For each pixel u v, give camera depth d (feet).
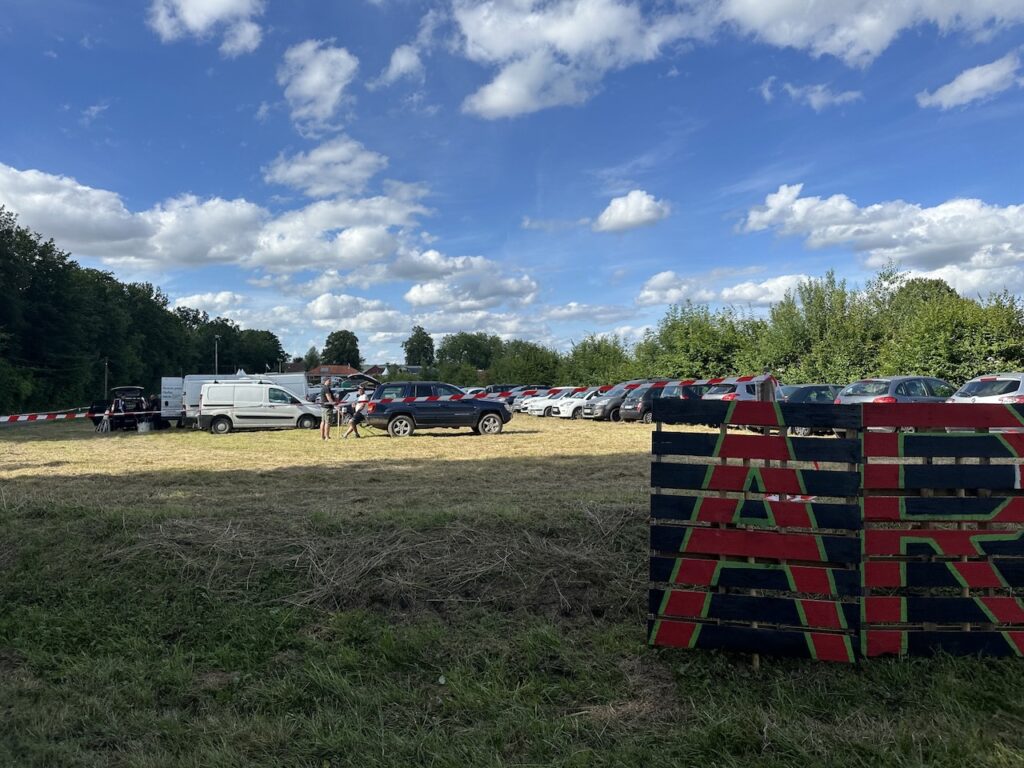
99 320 196.03
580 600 16.17
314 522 20.06
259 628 15.51
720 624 13.73
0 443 64.13
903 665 13.03
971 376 79.61
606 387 101.45
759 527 13.47
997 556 13.30
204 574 17.46
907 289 104.99
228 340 381.40
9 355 149.38
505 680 13.34
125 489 33.12
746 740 10.87
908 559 13.37
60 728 12.00
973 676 12.76
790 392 67.15
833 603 13.26
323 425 65.41
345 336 514.27
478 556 17.56
